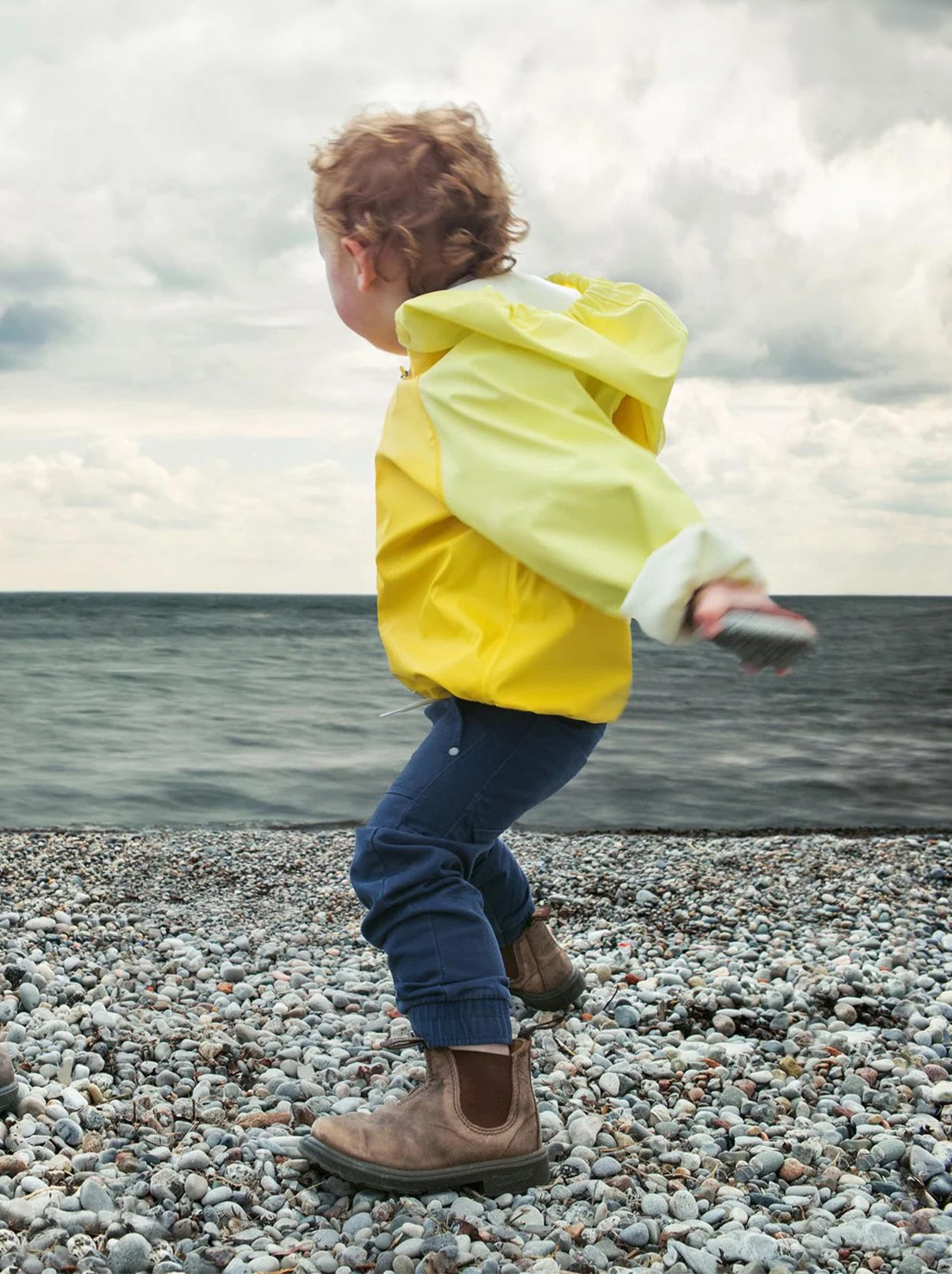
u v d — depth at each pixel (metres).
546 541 1.67
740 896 4.66
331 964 3.79
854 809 9.28
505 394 1.79
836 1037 2.90
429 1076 2.07
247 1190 2.04
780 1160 2.21
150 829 6.69
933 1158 2.20
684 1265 1.81
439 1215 1.97
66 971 3.45
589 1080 2.65
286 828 7.83
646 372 1.83
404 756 12.70
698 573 1.51
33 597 95.19
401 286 2.04
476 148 2.02
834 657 31.48
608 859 5.46
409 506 1.95
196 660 31.02
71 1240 1.81
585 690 1.93
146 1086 2.56
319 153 2.06
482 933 2.04
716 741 13.61
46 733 14.79
